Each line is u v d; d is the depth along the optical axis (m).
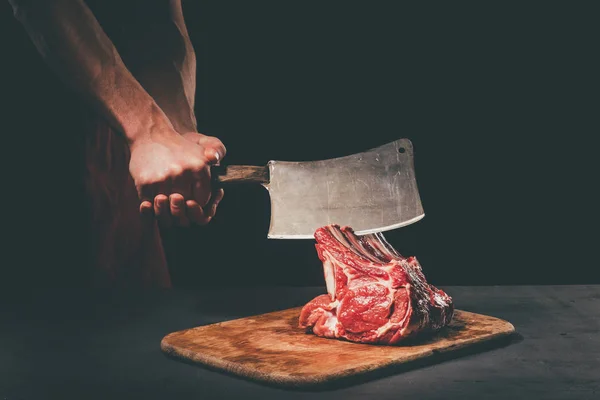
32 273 2.45
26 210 2.45
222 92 2.93
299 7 2.87
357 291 1.54
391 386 1.39
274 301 1.85
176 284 3.03
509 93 2.90
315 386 1.37
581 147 2.91
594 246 2.96
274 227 1.63
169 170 1.61
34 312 1.77
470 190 3.00
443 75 2.90
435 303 1.55
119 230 2.42
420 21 2.86
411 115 2.94
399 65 2.89
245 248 3.04
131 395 1.37
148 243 2.43
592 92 2.86
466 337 1.53
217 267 3.05
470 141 2.95
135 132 1.67
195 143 1.69
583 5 2.81
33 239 2.45
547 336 1.59
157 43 1.94
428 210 3.03
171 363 1.50
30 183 2.45
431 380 1.41
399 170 1.65
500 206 3.00
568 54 2.84
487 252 3.02
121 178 2.43
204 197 1.63
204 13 2.86
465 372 1.44
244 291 1.93
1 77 2.44
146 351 1.55
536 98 2.89
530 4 2.83
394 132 2.94
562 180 2.95
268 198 3.02
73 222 2.44
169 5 2.00
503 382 1.40
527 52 2.86
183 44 1.97
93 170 2.42
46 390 1.39
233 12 2.87
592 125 2.89
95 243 2.41
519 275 3.01
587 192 2.94
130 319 1.72
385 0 2.85
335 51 2.89
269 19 2.87
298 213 1.64
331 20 2.87
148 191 1.63
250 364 1.43
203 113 2.94
